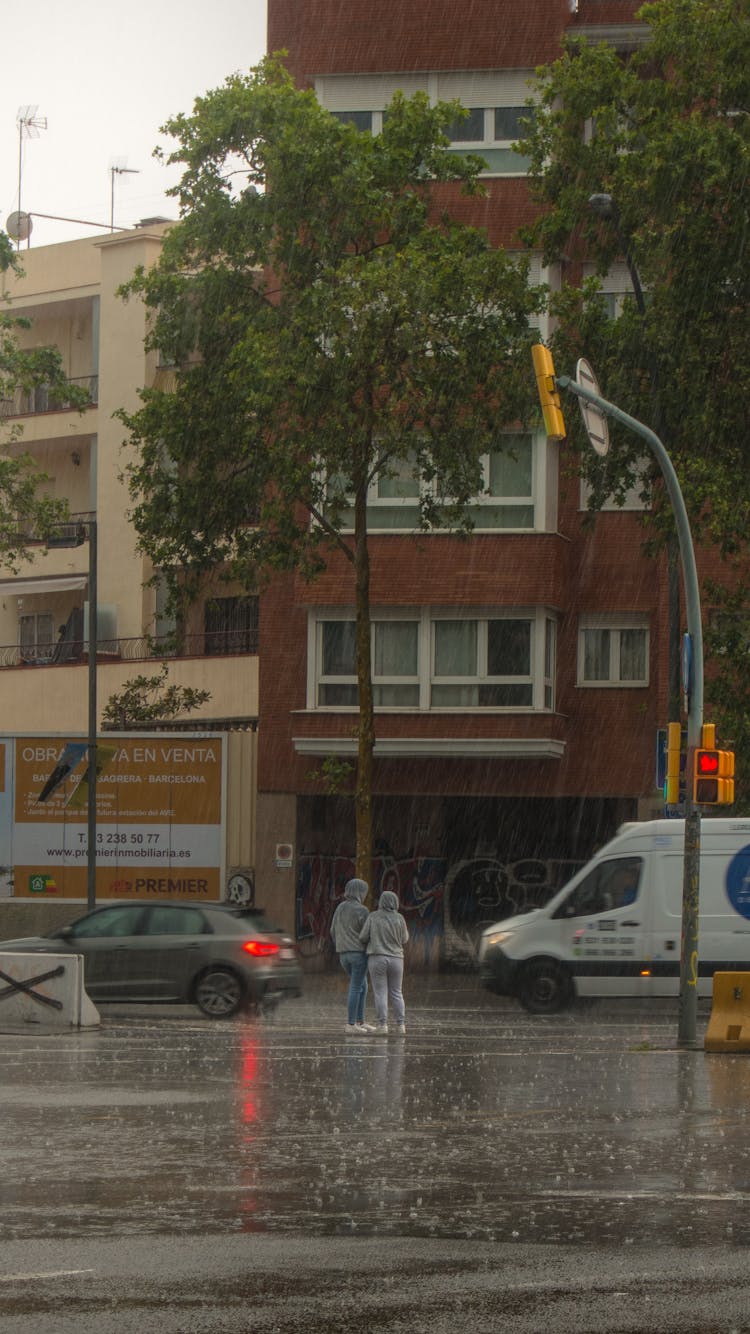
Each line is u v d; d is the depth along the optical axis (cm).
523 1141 1245
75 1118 1377
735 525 2800
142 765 3744
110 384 4931
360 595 3053
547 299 3244
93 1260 820
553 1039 2166
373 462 3538
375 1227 906
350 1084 1630
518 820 3850
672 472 2080
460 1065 1819
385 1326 692
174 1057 1909
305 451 2972
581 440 2975
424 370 2906
